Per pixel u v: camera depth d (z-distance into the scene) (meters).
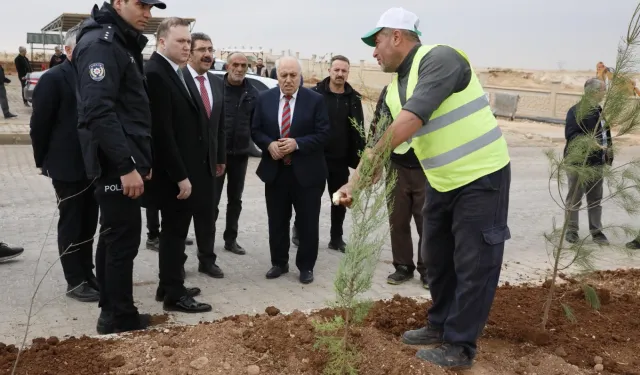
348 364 3.36
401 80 3.61
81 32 3.94
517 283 5.86
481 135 3.48
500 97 27.20
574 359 3.88
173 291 4.94
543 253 7.18
